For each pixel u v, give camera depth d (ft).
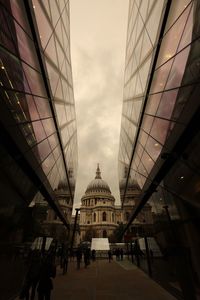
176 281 33.58
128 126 79.36
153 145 45.06
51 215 71.46
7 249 31.60
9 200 31.96
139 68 55.52
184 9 26.68
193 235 26.86
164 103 35.63
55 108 56.13
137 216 80.07
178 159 29.66
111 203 451.94
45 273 25.85
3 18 25.46
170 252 36.32
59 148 68.74
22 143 35.37
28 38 34.81
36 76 40.29
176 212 32.50
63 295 36.68
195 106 23.68
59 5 54.08
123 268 81.05
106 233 387.34
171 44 31.83
